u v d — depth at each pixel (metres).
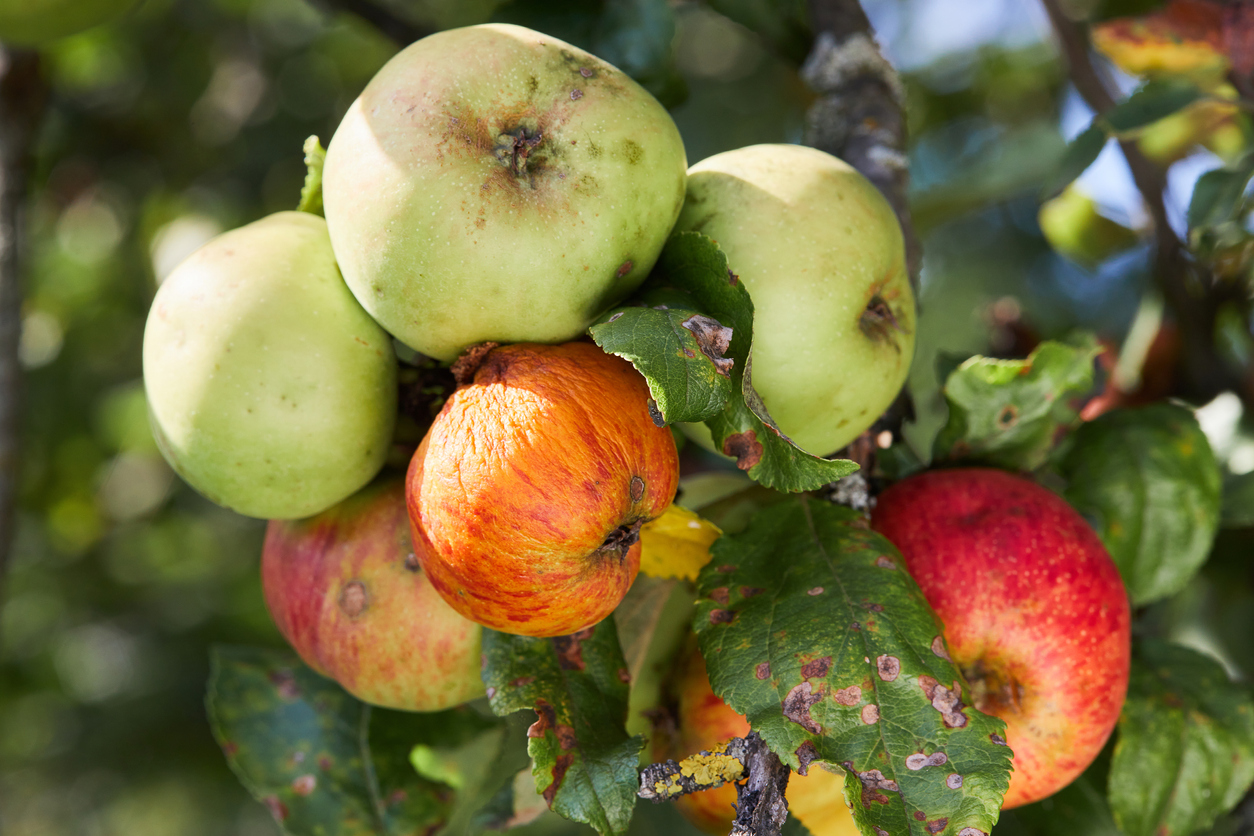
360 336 0.55
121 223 1.18
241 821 1.41
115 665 1.42
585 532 0.51
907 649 0.53
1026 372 0.58
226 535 1.46
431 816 0.61
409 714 0.61
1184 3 0.65
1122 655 0.57
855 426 0.56
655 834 1.20
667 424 0.51
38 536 1.35
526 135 0.53
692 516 0.55
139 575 1.43
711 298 0.53
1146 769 0.60
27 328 1.20
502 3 0.65
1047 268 1.41
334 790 0.61
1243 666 0.69
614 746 0.53
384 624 0.56
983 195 0.80
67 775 1.36
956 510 0.57
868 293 0.55
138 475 1.37
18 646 1.38
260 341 0.54
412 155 0.52
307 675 0.62
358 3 0.70
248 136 1.19
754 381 0.55
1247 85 0.65
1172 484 0.62
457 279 0.52
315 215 0.57
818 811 0.56
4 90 0.70
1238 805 0.64
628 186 0.53
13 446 0.69
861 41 0.65
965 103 1.21
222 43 1.17
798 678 0.53
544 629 0.52
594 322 0.53
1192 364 0.69
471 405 0.52
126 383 1.25
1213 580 0.69
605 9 0.65
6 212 0.70
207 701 0.61
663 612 0.58
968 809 0.51
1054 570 0.56
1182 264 0.69
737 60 1.35
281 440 0.54
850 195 0.56
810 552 0.55
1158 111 0.62
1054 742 0.56
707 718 0.56
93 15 0.65
